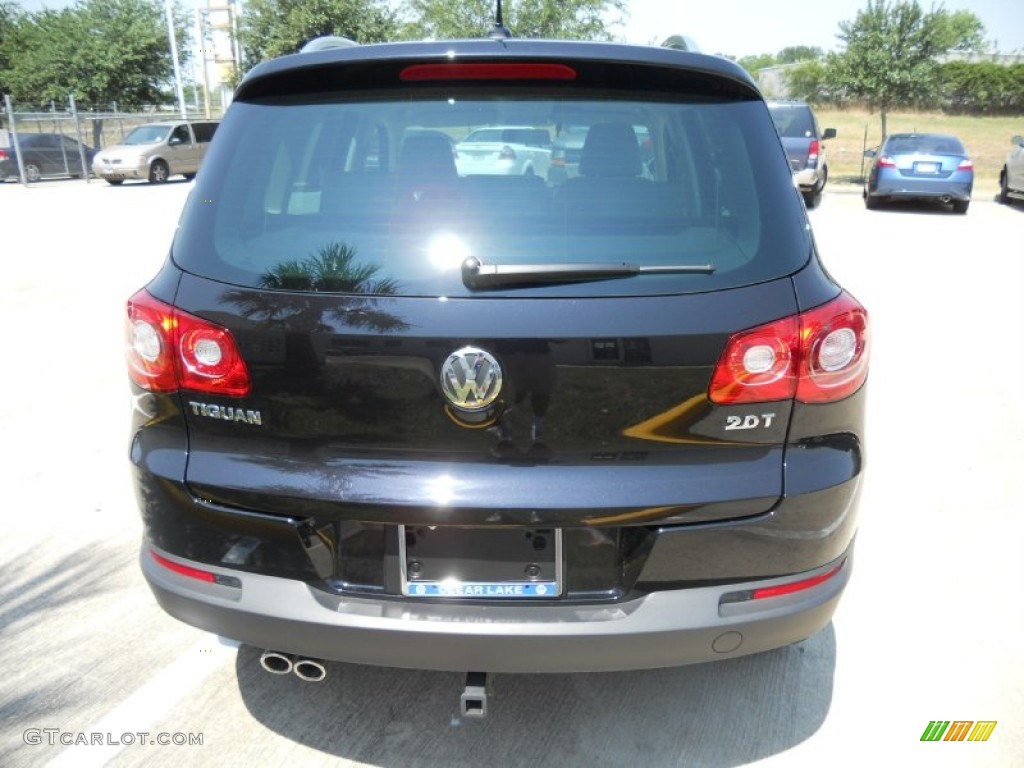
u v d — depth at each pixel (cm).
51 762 254
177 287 224
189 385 221
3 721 271
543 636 209
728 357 207
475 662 215
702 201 223
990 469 459
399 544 213
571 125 229
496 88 234
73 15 3503
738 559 214
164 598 233
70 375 617
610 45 234
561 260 211
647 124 231
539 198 221
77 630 319
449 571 213
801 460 217
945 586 347
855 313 221
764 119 239
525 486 207
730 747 261
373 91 236
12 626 321
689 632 213
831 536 223
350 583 217
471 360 203
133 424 239
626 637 211
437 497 207
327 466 214
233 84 2786
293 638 219
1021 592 343
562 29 2788
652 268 210
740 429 211
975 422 528
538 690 287
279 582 218
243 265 221
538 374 204
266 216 227
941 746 261
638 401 206
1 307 817
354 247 216
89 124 2722
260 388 215
